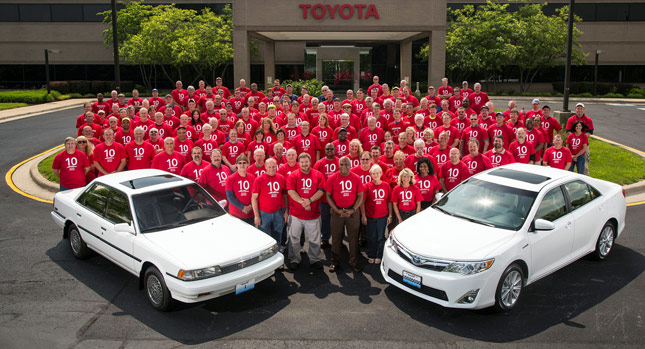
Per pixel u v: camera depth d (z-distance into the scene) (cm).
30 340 568
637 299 674
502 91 4025
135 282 738
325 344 564
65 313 635
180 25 3556
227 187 820
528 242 659
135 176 803
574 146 1194
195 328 603
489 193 746
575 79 4153
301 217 782
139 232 680
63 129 2134
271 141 1116
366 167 822
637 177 1295
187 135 1101
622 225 839
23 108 2825
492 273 611
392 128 1190
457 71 4078
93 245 768
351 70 2958
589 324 608
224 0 4012
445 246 640
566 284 726
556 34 3553
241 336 583
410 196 811
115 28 1611
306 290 720
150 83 4066
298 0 2334
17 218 1030
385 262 696
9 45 4128
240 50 2369
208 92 1573
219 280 614
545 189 723
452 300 607
